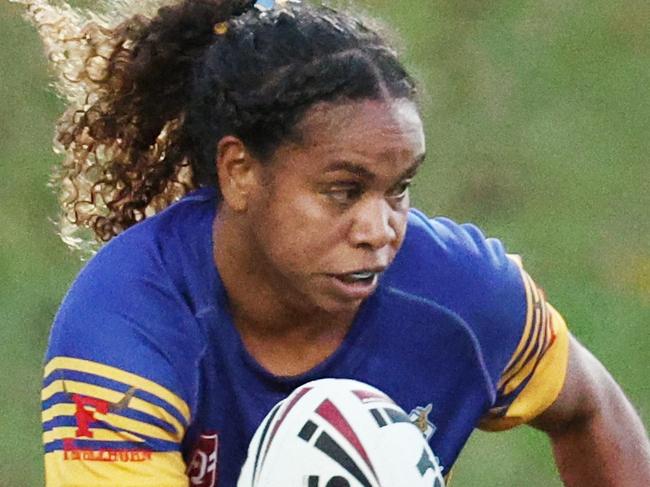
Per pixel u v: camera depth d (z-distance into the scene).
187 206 10.99
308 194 10.16
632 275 25.31
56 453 10.67
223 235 10.71
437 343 11.17
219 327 10.77
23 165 27.06
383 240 10.15
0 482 20.70
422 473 10.24
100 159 11.98
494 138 28.62
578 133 28.92
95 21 11.80
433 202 26.91
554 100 29.81
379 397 10.50
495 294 11.24
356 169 10.05
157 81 11.51
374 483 10.12
